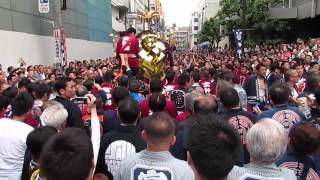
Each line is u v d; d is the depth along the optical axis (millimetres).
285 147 2857
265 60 14289
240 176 2797
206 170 2309
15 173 4168
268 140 2762
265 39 39469
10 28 17188
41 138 3322
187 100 5348
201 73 9477
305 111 5574
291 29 40500
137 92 7078
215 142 2312
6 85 9367
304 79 8305
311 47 21672
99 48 39062
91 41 35344
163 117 3156
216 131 2367
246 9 36969
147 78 11391
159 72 11711
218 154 2293
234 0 37375
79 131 2020
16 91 6734
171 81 8523
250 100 8234
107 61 24516
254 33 38656
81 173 1844
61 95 5855
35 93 6023
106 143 4027
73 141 1897
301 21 40156
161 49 11820
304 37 40406
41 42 21141
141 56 11680
